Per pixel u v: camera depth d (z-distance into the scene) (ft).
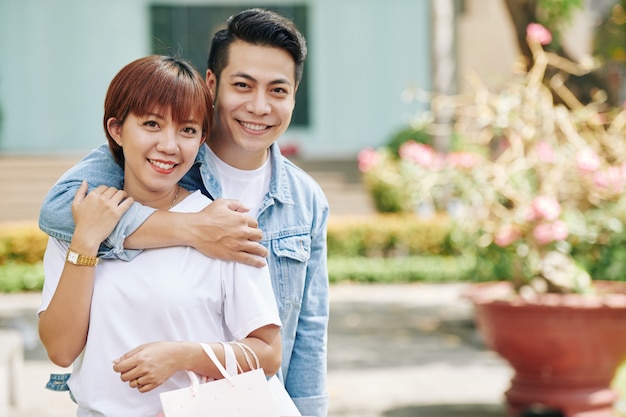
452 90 57.88
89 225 9.43
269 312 9.64
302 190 11.34
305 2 66.69
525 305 20.88
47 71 64.95
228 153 10.96
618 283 23.77
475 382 27.43
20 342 24.77
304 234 11.17
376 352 32.27
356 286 50.78
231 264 9.66
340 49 67.10
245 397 9.17
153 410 9.50
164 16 65.77
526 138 24.31
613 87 33.19
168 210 10.05
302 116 67.26
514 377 22.24
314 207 11.39
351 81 67.26
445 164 25.80
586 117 26.14
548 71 32.12
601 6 61.93
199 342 9.44
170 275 9.50
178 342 9.22
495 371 29.01
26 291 48.08
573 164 23.79
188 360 9.21
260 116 10.48
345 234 55.11
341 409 24.17
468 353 32.04
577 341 20.88
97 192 9.57
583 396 21.35
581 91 32.04
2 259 52.06
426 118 32.27
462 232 24.98
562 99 30.53
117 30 65.31
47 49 64.85
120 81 9.61
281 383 10.89
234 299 9.64
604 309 20.65
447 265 52.70
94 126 65.36
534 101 24.64
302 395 11.28
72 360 9.61
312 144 67.36
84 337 9.57
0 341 23.71
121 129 9.69
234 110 10.53
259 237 9.66
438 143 55.01
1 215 57.41
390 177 54.80
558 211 22.30
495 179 24.06
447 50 57.67
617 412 22.34
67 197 9.84
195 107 9.59
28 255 52.24
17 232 52.19
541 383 21.61
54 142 65.10
